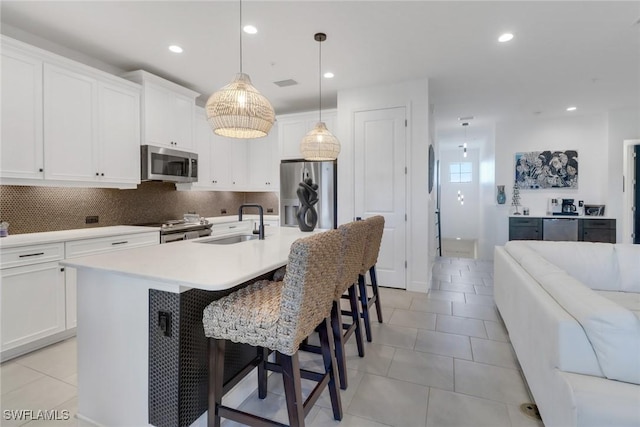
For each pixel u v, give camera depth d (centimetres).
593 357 124
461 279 457
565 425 121
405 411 175
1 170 238
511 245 296
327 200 451
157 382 150
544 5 238
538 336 162
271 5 238
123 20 258
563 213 555
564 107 505
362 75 374
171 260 172
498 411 174
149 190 405
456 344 254
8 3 234
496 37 285
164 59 330
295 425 136
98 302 164
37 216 292
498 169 611
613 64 342
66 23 262
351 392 192
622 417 109
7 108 240
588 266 266
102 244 291
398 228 407
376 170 414
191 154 405
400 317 312
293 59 330
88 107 296
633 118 506
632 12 245
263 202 581
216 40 290
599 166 543
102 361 164
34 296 241
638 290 254
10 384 200
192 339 153
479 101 475
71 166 283
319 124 305
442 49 308
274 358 220
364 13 248
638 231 499
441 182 945
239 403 184
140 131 348
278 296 161
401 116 399
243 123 201
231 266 157
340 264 182
